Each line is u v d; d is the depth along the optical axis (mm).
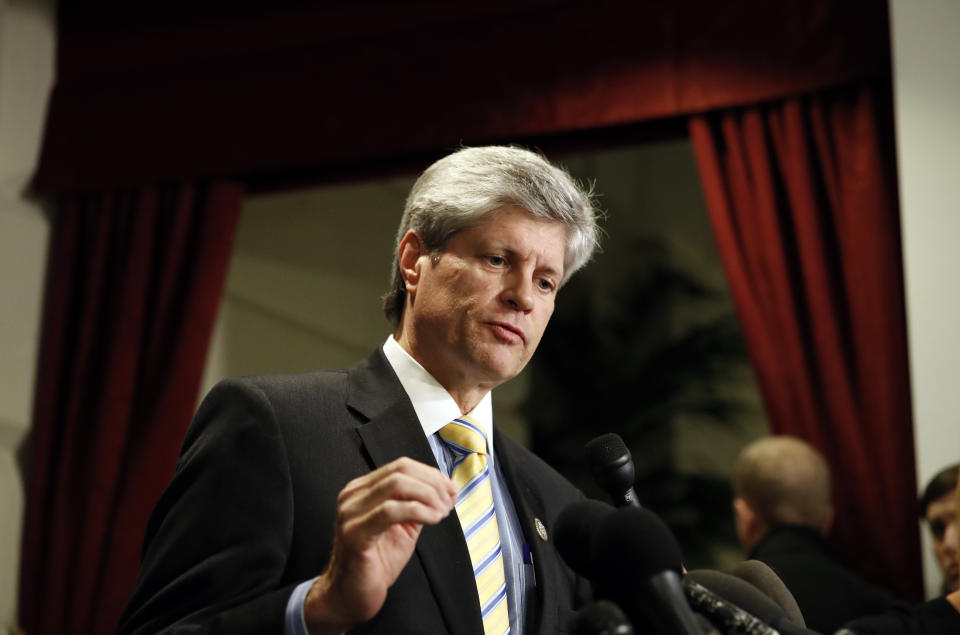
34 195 8273
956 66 5883
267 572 2564
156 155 7980
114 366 7754
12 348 8016
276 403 2844
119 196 8125
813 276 6297
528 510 3078
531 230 2979
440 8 7520
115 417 7688
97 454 7637
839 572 4465
